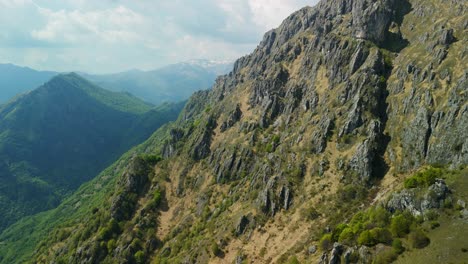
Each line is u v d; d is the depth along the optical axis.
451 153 139.50
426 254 97.56
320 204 161.50
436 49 185.88
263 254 155.62
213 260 172.38
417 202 117.56
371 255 107.81
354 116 185.50
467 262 89.56
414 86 178.00
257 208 181.38
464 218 104.19
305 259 133.00
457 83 156.00
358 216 135.12
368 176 160.75
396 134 170.62
